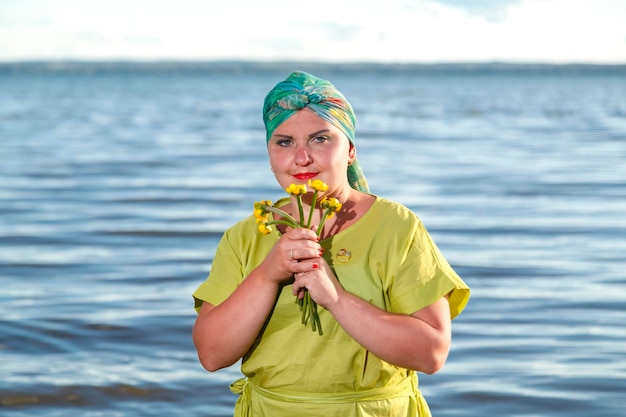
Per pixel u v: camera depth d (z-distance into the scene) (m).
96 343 7.55
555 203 17.14
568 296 9.42
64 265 11.14
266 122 2.68
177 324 8.16
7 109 61.41
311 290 2.47
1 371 6.77
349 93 107.25
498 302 9.12
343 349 2.57
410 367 2.53
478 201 17.44
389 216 2.66
